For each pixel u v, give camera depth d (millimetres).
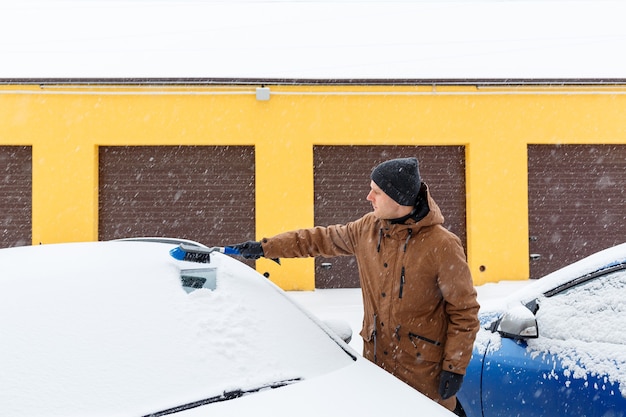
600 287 2910
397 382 2064
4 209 10289
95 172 10141
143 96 10062
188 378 1836
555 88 10414
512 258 10500
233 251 2709
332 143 10289
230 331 2086
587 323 2844
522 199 10484
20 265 2256
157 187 10344
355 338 6098
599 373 2611
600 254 3057
